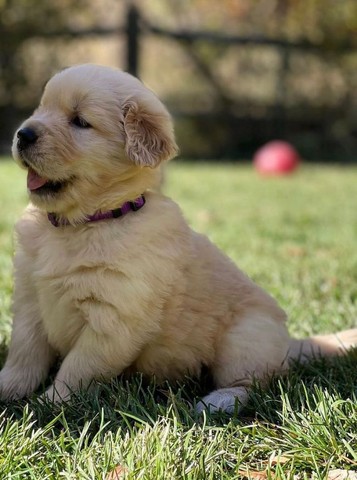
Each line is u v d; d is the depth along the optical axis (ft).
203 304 4.18
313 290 5.32
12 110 14.69
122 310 3.96
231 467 3.64
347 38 16.11
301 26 16.42
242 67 16.01
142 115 4.09
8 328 4.57
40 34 14.64
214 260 4.30
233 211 8.77
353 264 5.89
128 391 3.95
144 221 4.03
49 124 4.02
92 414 3.87
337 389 4.09
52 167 4.00
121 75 4.15
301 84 16.22
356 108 16.42
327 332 4.75
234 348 4.22
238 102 16.02
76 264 3.97
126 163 4.06
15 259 4.13
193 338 4.17
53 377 4.26
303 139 16.33
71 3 15.03
